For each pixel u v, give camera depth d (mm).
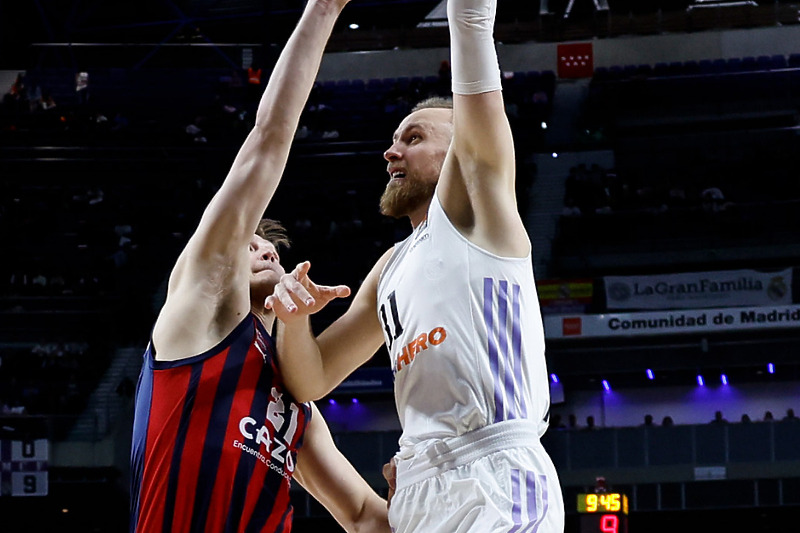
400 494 4559
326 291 4785
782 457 27141
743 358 30906
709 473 27344
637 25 41594
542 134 38594
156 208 34906
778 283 30781
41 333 29828
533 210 36031
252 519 4871
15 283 31750
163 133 37531
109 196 35312
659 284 31422
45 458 26266
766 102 39094
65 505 26250
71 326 29906
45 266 32281
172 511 4723
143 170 36531
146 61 42188
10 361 28719
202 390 4863
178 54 42250
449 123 5223
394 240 34062
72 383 27938
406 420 4621
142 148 36969
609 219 33812
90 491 26406
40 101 38094
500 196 4598
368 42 41969
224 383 4922
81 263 32625
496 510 4191
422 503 4414
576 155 37969
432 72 41438
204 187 35781
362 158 37094
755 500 27188
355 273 32688
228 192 4977
